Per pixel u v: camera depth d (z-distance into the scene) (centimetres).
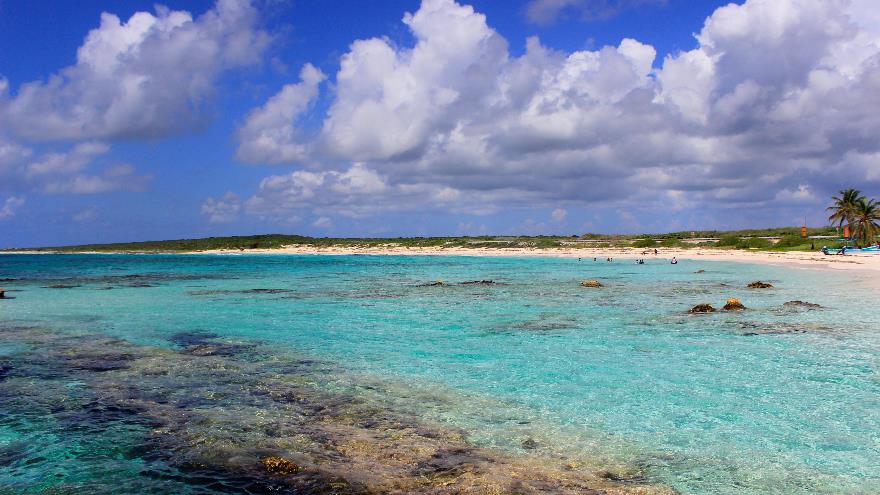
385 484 835
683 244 11806
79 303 3369
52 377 1493
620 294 3684
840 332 2111
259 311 2958
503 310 2911
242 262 10638
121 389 1374
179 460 937
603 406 1239
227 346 1953
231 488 835
